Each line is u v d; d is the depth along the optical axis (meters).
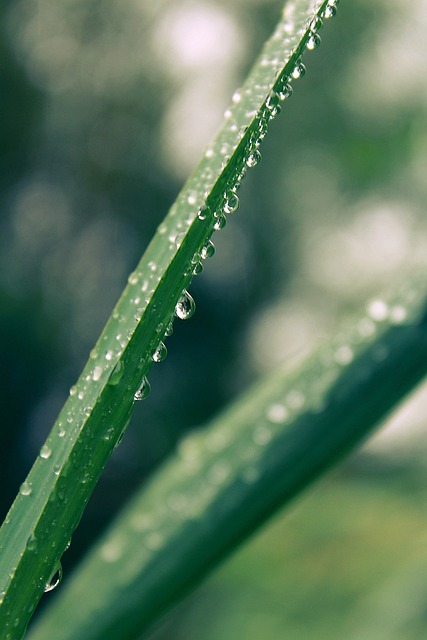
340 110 2.11
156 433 2.67
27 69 2.61
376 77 2.07
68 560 2.59
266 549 0.96
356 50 2.09
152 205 2.61
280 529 0.97
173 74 2.27
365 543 0.88
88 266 2.77
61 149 2.67
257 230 2.36
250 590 0.92
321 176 2.19
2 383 2.79
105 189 2.68
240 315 2.52
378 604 0.79
